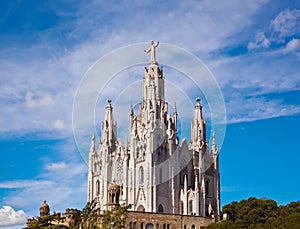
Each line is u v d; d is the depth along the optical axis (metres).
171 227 151.12
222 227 149.88
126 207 106.81
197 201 196.00
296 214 134.75
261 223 141.62
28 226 124.06
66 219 131.12
